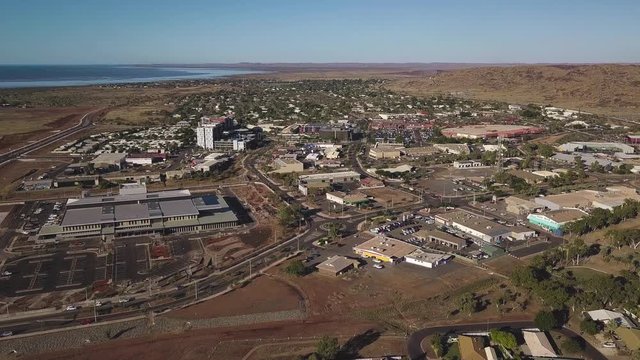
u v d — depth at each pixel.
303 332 99.62
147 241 147.12
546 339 94.69
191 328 100.88
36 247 141.88
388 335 98.69
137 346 94.69
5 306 109.25
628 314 104.62
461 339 94.00
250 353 92.69
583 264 129.88
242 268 129.88
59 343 95.44
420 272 125.88
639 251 136.62
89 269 128.25
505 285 119.00
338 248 142.62
